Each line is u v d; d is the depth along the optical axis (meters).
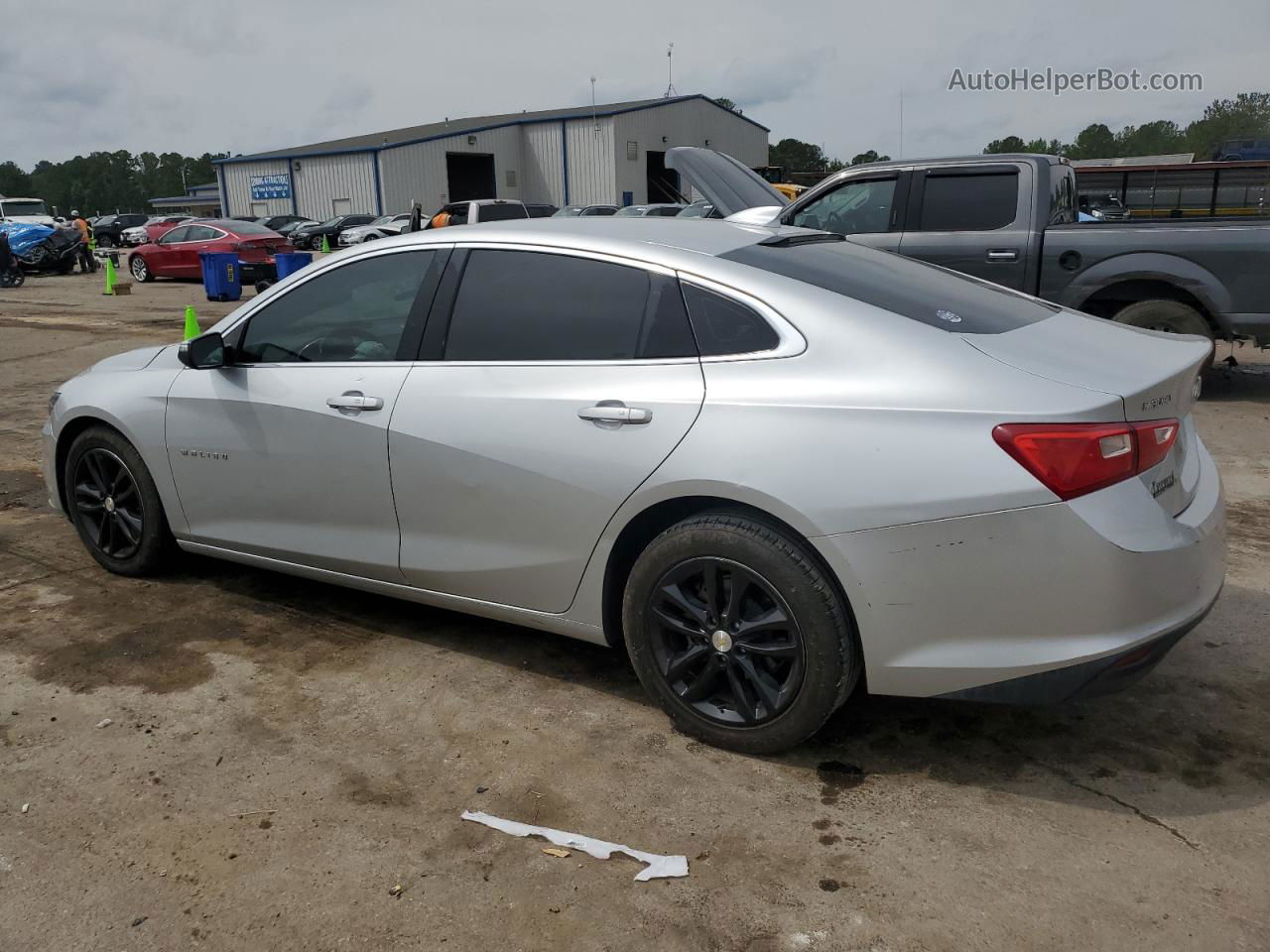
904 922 2.32
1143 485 2.62
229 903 2.42
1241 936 2.25
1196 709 3.26
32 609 4.16
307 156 46.94
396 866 2.55
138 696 3.43
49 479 4.64
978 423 2.59
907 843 2.61
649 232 3.35
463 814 2.76
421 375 3.44
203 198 85.06
